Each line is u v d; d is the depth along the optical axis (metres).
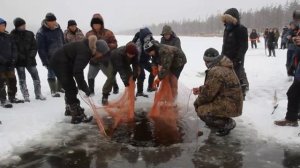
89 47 5.96
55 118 6.62
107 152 5.21
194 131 6.02
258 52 20.66
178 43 8.06
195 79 10.46
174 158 5.02
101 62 7.39
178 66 6.98
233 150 5.25
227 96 5.52
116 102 6.95
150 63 8.09
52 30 7.99
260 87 9.01
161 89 6.87
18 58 7.52
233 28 7.31
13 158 4.98
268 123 6.20
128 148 5.35
